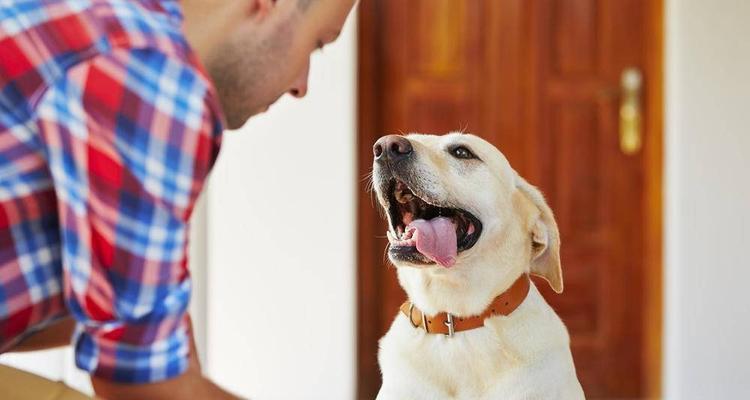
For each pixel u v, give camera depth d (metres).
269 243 3.96
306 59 1.36
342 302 3.97
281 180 3.95
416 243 1.83
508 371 1.89
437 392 1.93
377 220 4.12
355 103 3.97
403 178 1.92
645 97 4.11
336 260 3.96
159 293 1.17
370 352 4.14
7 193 1.13
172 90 1.15
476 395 1.91
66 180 1.12
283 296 3.97
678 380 3.97
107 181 1.12
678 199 3.94
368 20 4.12
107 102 1.11
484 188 1.94
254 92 1.33
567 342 1.99
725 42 3.89
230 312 3.98
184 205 1.17
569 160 4.14
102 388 1.23
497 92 4.14
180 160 1.16
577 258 4.16
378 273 4.13
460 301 1.92
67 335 1.46
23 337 1.33
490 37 4.13
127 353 1.18
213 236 3.97
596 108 4.13
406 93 4.15
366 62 4.12
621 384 4.17
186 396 1.24
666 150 4.01
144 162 1.13
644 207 4.13
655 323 4.10
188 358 1.23
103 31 1.13
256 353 3.99
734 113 3.91
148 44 1.14
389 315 4.14
